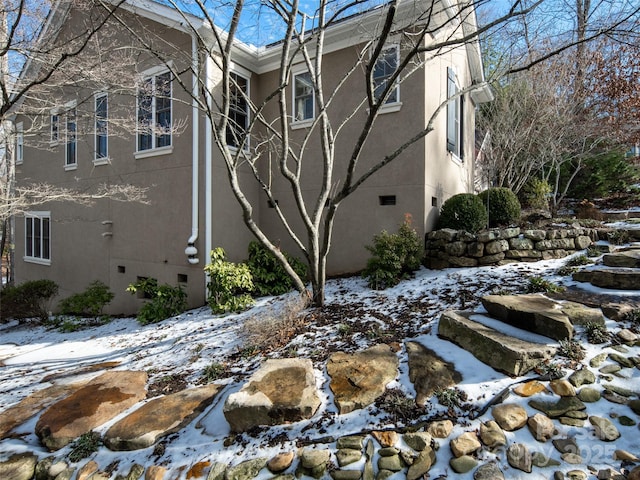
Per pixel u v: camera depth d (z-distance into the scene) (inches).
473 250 232.7
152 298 300.8
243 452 103.7
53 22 260.7
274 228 329.4
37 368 202.8
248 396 116.1
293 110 318.0
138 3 266.5
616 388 101.2
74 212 398.6
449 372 117.0
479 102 446.6
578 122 362.6
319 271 206.7
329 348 151.9
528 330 129.9
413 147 267.3
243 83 323.6
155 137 319.9
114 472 107.4
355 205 290.4
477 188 451.2
